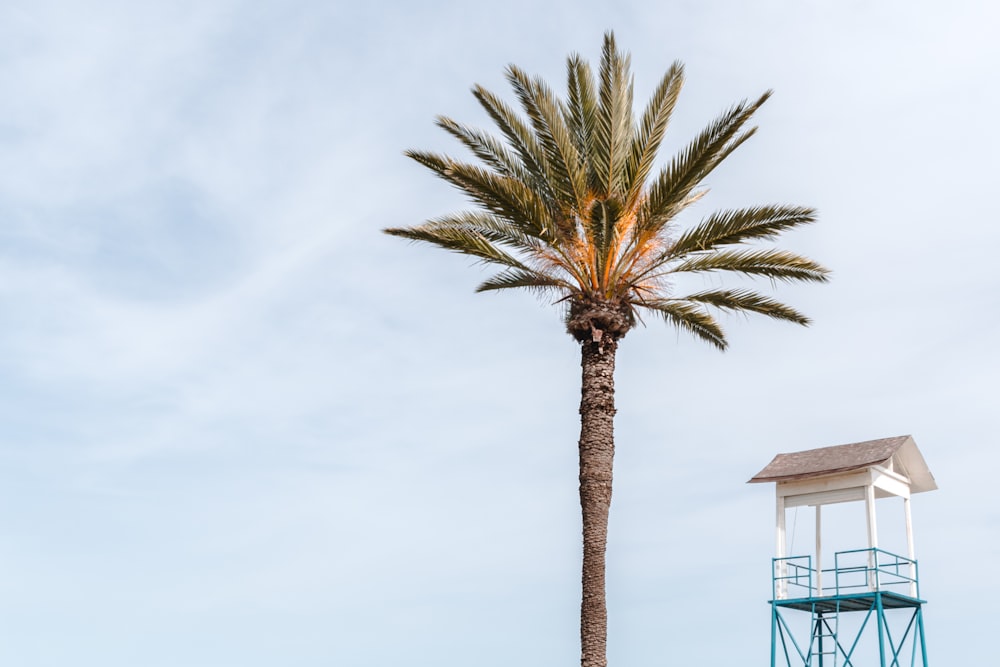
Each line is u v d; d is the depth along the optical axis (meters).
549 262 20.23
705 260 20.45
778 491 23.09
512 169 20.73
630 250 19.97
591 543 19.19
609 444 19.66
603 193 19.41
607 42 19.38
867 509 21.61
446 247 20.11
